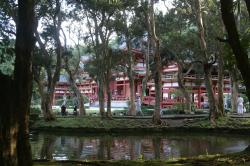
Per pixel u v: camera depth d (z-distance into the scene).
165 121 34.78
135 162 12.50
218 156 13.46
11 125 8.24
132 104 46.12
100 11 35.78
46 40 35.12
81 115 43.94
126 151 21.16
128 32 40.62
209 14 42.16
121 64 46.22
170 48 47.47
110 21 38.75
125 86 68.56
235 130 30.30
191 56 48.91
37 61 34.41
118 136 29.11
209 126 31.38
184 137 28.48
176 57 48.38
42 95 36.09
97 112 52.38
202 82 62.09
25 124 8.53
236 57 13.85
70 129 31.59
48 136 28.95
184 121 34.41
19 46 8.49
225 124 31.58
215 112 33.34
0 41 12.36
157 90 33.69
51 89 35.50
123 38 52.56
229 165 11.77
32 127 33.22
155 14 45.78
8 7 22.89
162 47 48.59
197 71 52.41
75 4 34.62
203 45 34.78
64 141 25.81
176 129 31.44
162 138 27.84
